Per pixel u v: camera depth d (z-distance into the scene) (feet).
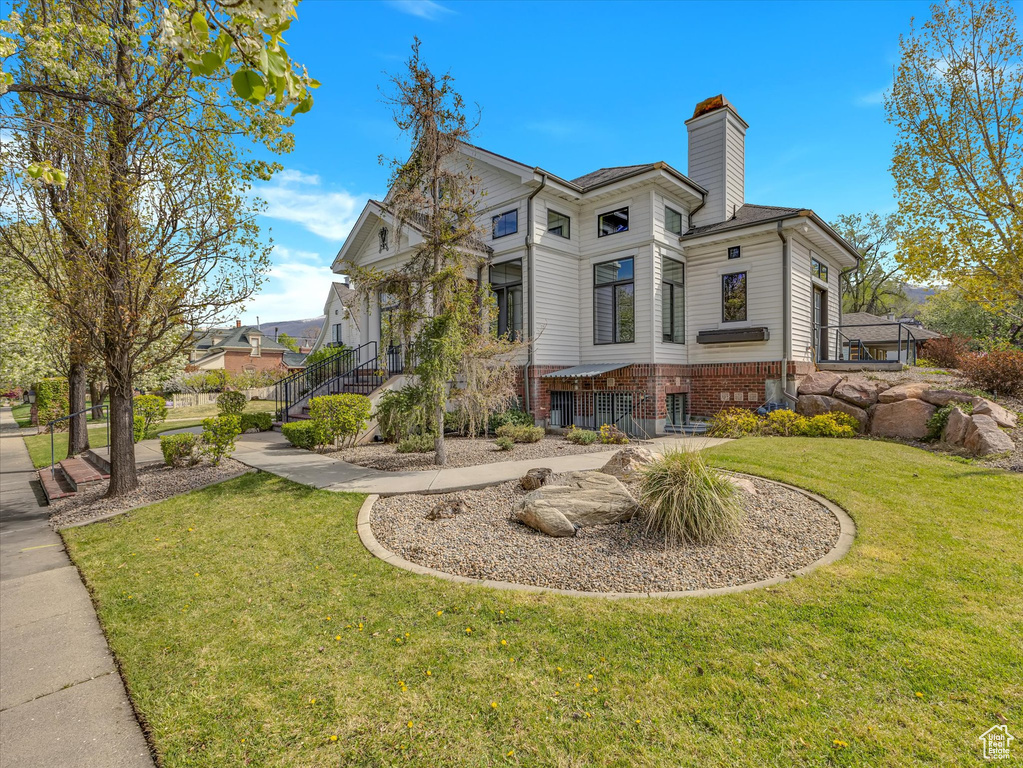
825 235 44.16
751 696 8.80
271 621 12.40
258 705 9.27
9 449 50.39
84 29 16.35
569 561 15.03
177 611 13.24
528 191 42.96
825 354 49.88
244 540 18.08
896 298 133.08
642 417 42.14
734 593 12.55
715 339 43.55
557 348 45.32
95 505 24.59
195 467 30.89
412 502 21.36
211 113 20.61
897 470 23.04
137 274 23.36
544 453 31.24
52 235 22.56
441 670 10.00
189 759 8.08
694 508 15.96
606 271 45.34
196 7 6.54
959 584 12.45
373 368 49.39
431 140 29.60
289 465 29.55
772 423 36.78
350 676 9.98
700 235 44.42
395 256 50.42
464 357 29.43
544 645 10.69
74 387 40.86
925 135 29.40
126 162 23.56
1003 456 24.48
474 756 7.77
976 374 35.19
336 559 15.96
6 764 8.18
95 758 8.32
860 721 8.07
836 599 11.95
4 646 12.05
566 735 8.13
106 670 10.98
